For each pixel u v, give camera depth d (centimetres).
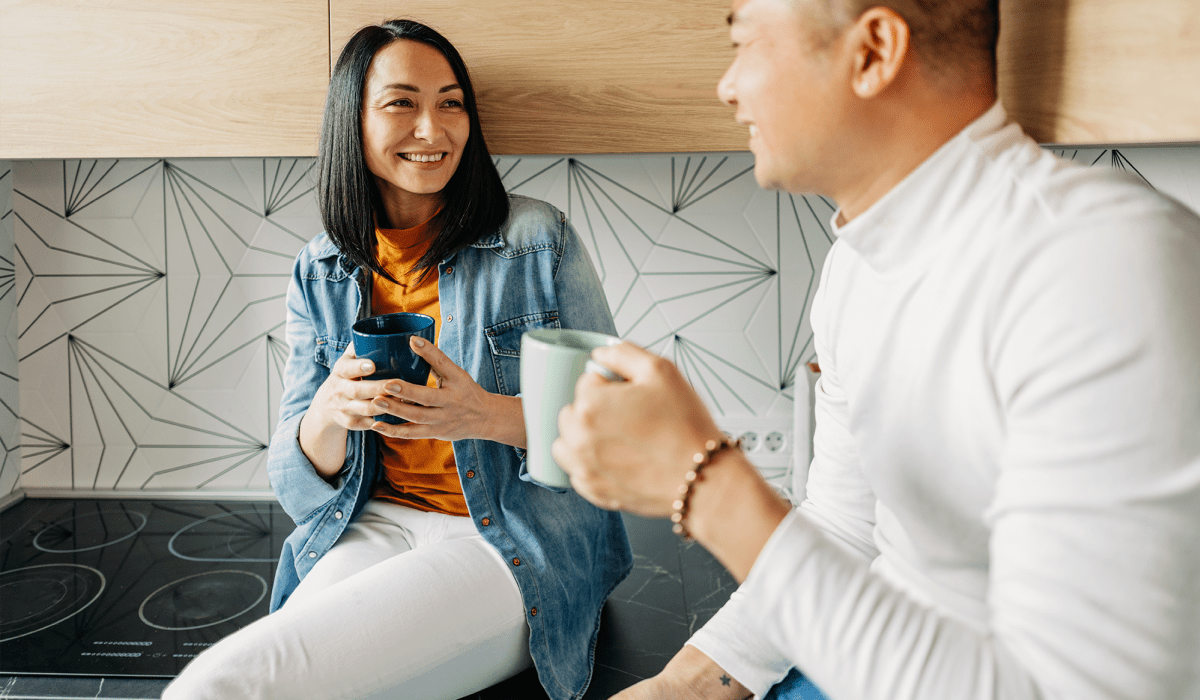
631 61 127
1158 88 63
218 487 193
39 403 190
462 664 109
